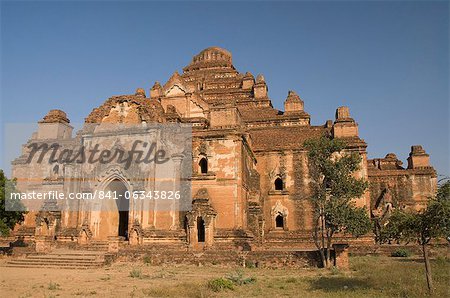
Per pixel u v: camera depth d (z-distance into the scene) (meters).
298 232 40.56
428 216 16.34
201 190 33.88
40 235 33.78
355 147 40.09
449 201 16.09
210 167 34.94
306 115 47.94
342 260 25.72
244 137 36.22
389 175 47.06
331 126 45.38
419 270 22.23
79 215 35.22
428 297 15.48
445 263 25.64
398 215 17.61
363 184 27.12
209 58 60.72
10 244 40.88
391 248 34.22
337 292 16.89
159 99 42.88
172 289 17.47
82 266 27.28
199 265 27.42
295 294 16.77
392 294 16.28
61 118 46.88
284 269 25.92
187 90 42.59
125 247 30.64
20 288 18.72
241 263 26.88
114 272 24.78
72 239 34.62
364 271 23.23
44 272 24.95
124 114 36.34
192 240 30.86
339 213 25.69
